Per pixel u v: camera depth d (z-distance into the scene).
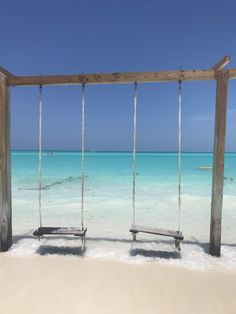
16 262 4.38
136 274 4.00
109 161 38.06
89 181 15.15
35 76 4.90
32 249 4.92
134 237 4.94
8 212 4.92
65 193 11.44
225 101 4.48
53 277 3.89
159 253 4.77
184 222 7.24
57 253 4.75
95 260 4.46
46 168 23.94
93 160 40.94
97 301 3.32
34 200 9.96
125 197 10.62
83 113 4.98
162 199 10.22
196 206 9.11
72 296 3.42
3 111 4.80
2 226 4.80
